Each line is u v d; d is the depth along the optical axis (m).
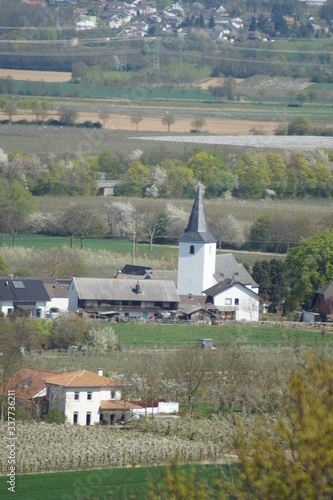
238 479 83.31
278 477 81.25
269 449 82.44
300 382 81.94
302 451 80.44
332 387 81.06
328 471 79.56
